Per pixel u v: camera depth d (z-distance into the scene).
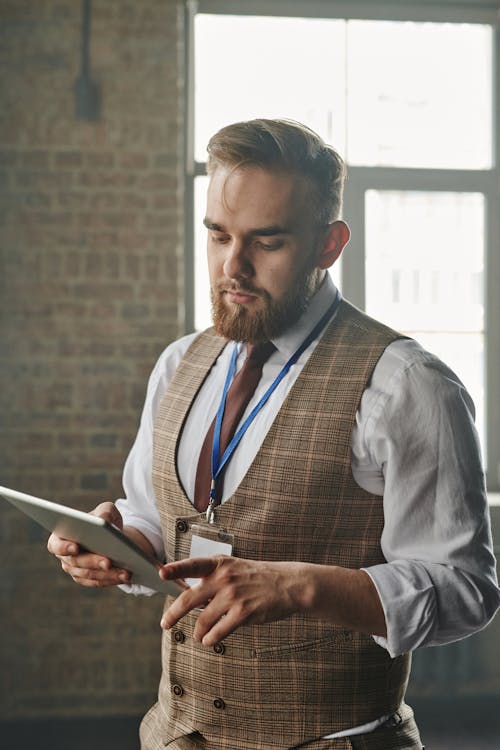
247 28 4.21
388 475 1.26
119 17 3.75
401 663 1.35
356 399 1.29
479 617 1.22
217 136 1.29
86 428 3.74
